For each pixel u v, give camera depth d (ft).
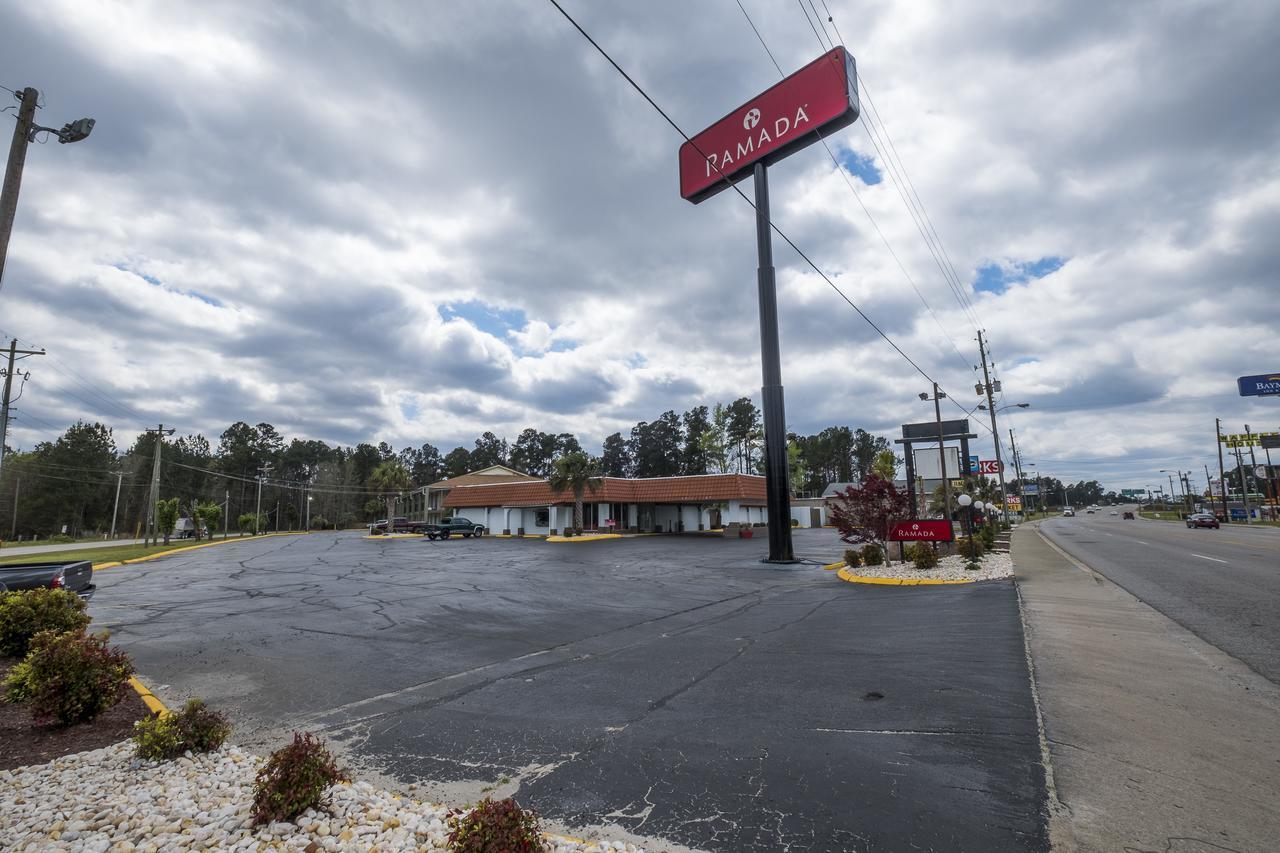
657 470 332.19
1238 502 269.03
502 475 245.65
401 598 48.73
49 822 12.90
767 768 15.29
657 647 30.40
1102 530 152.05
